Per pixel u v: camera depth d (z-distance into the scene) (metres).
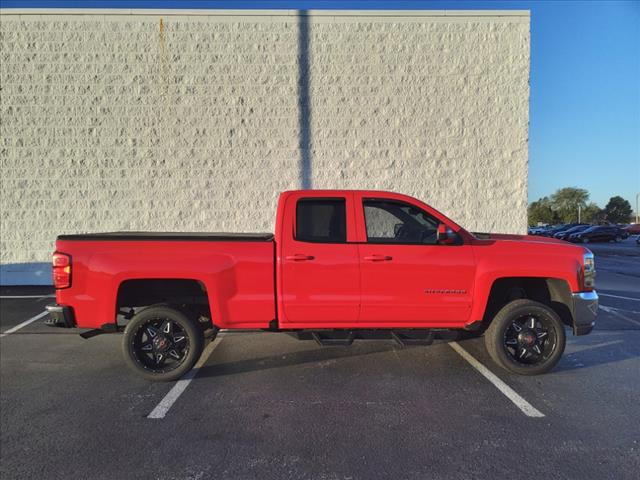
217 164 9.14
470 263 4.43
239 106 9.11
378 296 4.40
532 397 4.05
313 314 4.41
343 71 9.11
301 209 4.51
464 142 9.16
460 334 4.61
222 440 3.30
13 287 9.10
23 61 8.95
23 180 9.06
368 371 4.72
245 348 5.53
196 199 9.18
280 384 4.38
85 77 8.98
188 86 9.06
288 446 3.21
